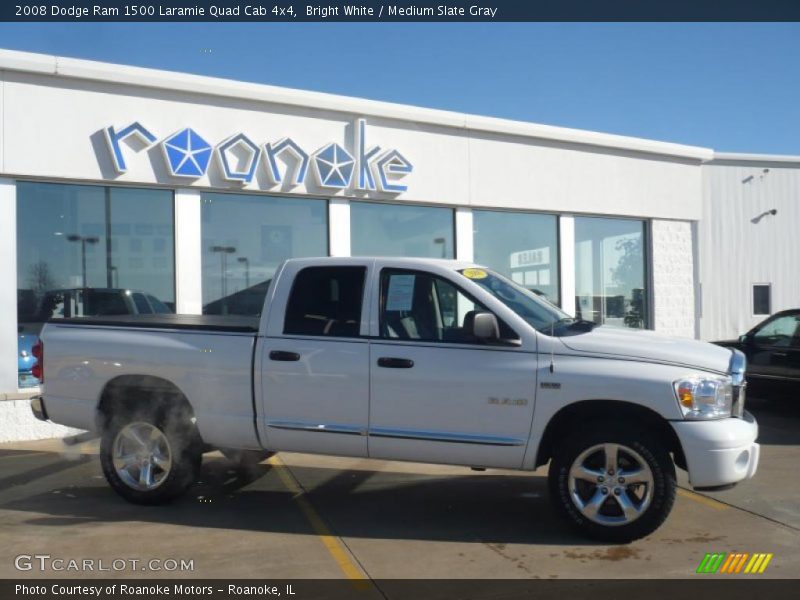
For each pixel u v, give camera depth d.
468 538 5.52
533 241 13.29
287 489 7.01
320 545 5.38
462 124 12.21
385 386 5.71
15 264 9.23
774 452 8.48
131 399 6.46
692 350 5.54
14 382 9.23
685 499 6.53
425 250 12.27
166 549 5.29
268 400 5.97
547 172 13.20
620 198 14.05
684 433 5.16
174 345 6.23
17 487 7.13
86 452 8.78
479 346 5.61
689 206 14.93
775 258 17.81
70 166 9.45
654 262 14.58
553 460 5.45
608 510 5.39
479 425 5.55
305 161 10.99
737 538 5.45
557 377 5.39
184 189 10.28
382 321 5.84
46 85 9.30
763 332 10.95
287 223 11.12
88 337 6.51
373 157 11.50
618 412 5.42
